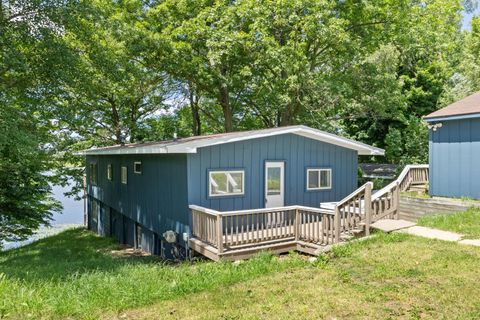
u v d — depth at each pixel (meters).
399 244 7.08
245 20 18.67
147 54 18.77
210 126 27.50
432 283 5.17
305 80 18.53
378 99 20.34
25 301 4.89
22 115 13.08
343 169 12.44
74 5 12.98
